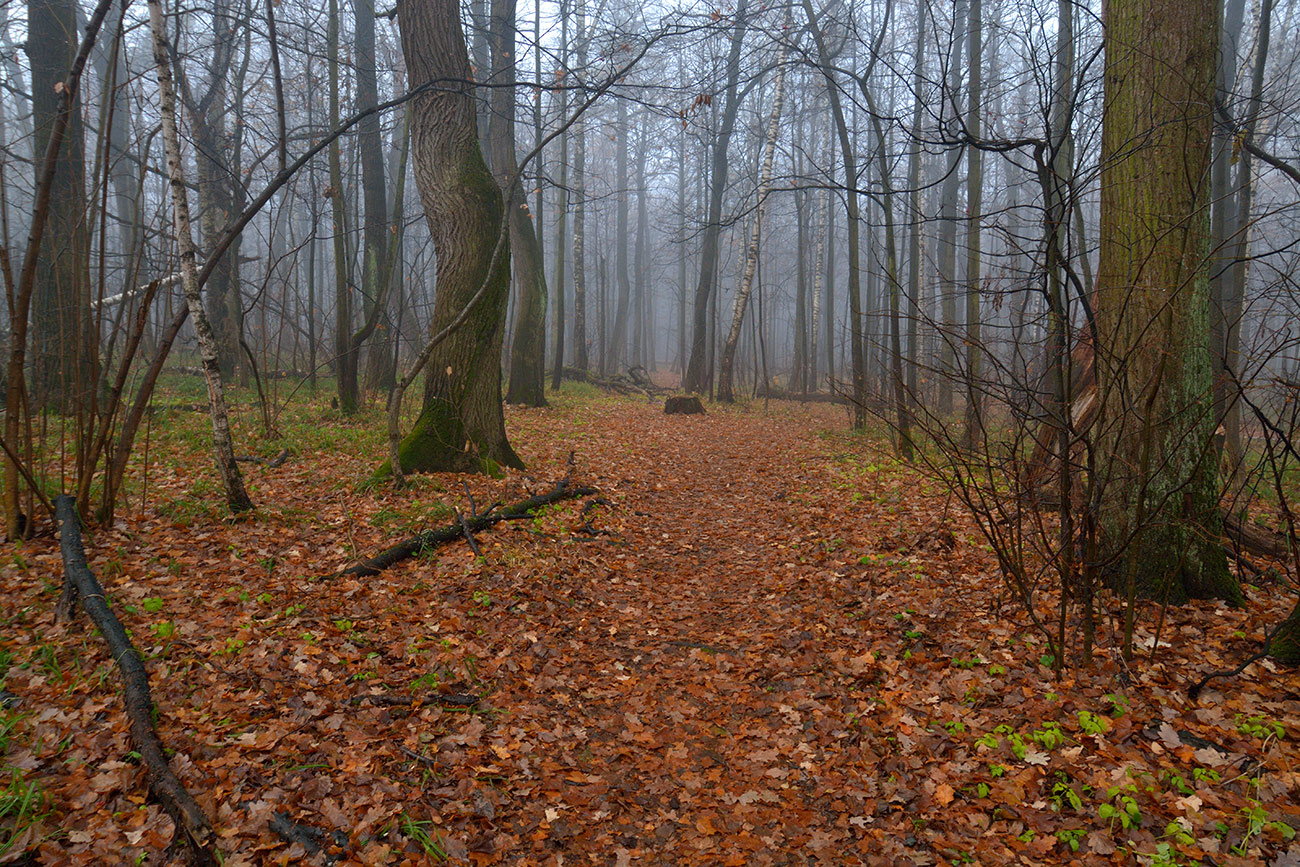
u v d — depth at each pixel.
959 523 7.62
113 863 2.87
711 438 16.64
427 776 3.68
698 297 27.41
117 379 6.30
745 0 18.67
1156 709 3.92
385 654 4.89
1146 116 5.00
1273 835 2.95
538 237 19.45
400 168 14.22
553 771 3.96
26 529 6.07
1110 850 3.00
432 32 9.30
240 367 16.78
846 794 3.72
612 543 8.01
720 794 3.84
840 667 4.95
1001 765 3.64
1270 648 4.31
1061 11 9.45
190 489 8.11
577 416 17.88
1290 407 4.71
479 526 7.34
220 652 4.58
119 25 5.77
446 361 9.59
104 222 6.11
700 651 5.57
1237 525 6.18
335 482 8.77
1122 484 5.12
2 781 3.20
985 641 4.90
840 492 10.03
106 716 3.80
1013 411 4.48
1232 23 16.80
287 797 3.37
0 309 10.82
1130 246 4.91
